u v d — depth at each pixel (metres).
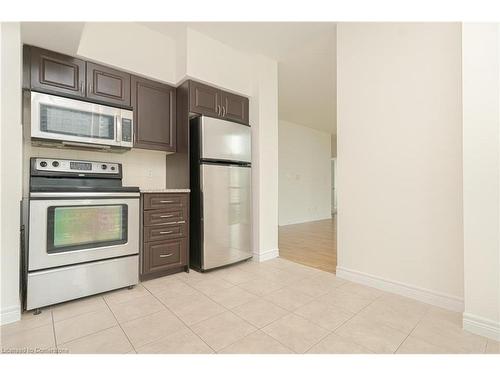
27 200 1.88
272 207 3.25
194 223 2.78
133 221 2.27
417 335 1.56
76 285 1.96
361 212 2.37
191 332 1.59
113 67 2.43
